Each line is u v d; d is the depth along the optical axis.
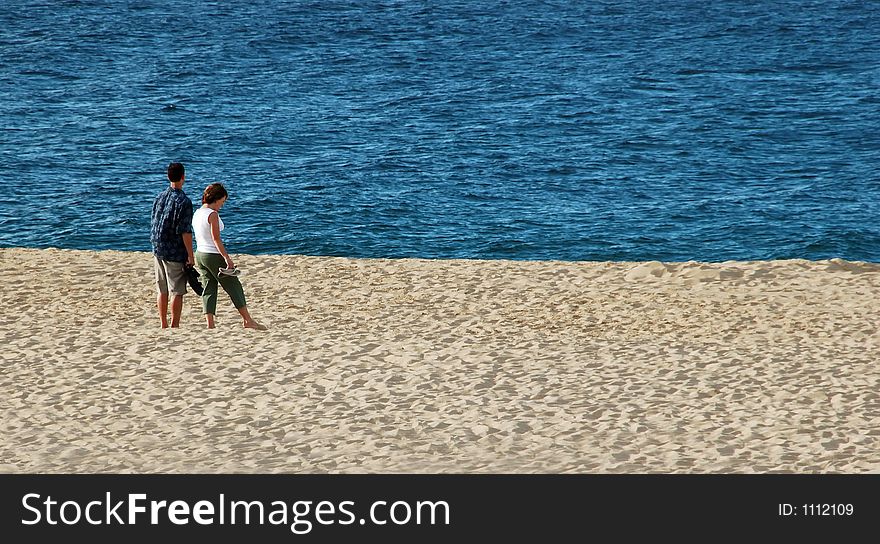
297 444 30.28
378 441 30.36
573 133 162.88
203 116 171.62
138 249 101.94
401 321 46.09
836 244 107.56
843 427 31.19
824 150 153.12
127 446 30.12
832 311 47.84
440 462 28.86
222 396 34.53
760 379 36.34
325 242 105.62
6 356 39.28
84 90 190.25
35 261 57.53
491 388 35.47
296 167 138.88
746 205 122.25
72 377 36.66
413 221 114.06
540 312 47.97
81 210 114.31
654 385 35.72
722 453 29.28
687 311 48.12
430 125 167.88
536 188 129.88
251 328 44.53
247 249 103.31
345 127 165.62
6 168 132.00
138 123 164.75
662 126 168.00
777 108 183.50
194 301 50.00
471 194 126.19
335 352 40.06
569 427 31.48
